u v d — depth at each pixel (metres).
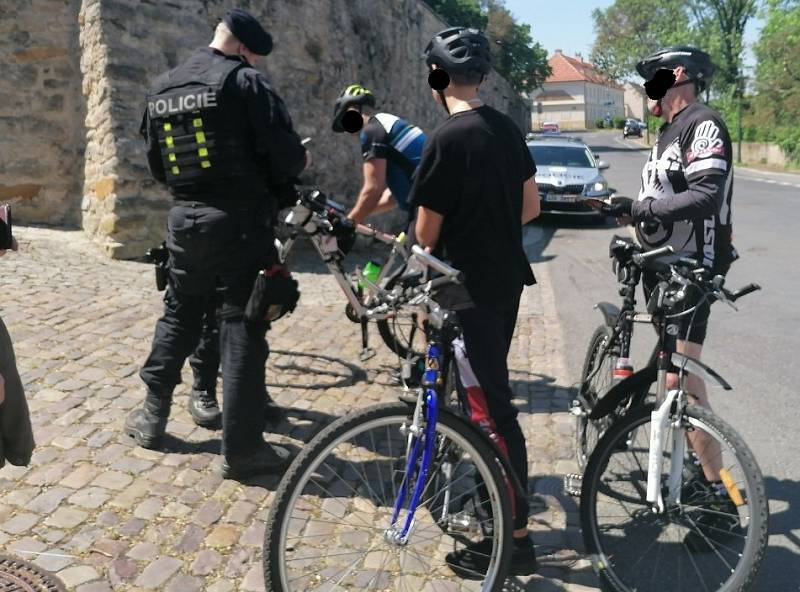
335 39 10.84
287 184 3.30
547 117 107.75
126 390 4.10
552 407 4.38
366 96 3.98
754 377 4.95
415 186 2.55
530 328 6.29
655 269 2.70
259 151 3.09
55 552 2.66
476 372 2.58
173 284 3.29
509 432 2.59
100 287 6.19
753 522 2.35
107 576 2.55
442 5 32.56
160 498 3.06
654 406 2.57
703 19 42.25
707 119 2.76
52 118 8.11
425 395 2.34
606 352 3.21
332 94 10.69
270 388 4.42
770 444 3.87
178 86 3.06
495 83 34.66
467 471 2.56
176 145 3.07
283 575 2.27
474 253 2.55
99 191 7.56
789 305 7.04
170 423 3.75
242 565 2.66
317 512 2.71
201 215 3.06
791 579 2.68
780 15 33.88
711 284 2.55
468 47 2.53
